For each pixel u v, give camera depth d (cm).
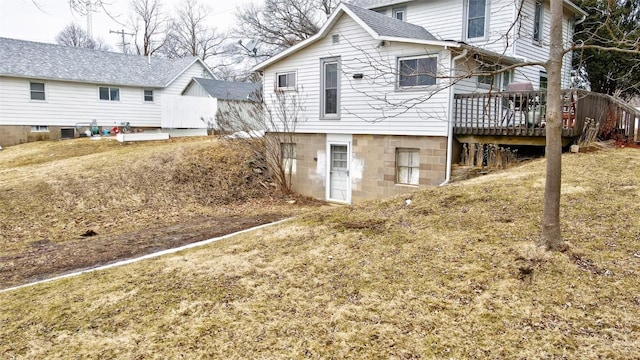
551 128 426
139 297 447
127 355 342
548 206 434
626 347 294
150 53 3756
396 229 580
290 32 3008
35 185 1168
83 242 845
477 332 331
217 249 600
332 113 1252
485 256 454
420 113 1060
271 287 448
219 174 1395
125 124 2270
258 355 331
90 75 2158
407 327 348
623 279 374
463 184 764
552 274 396
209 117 2109
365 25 1103
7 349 362
